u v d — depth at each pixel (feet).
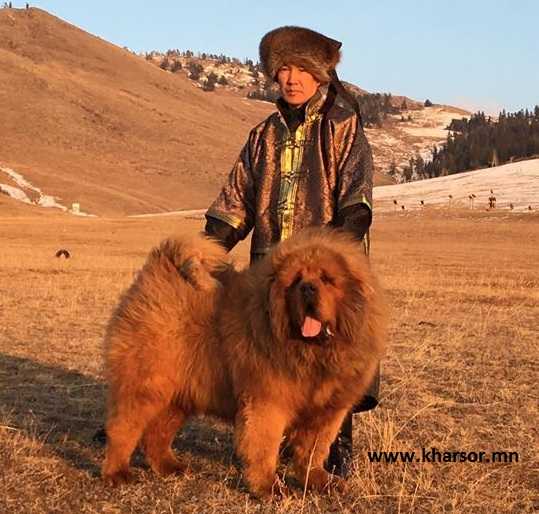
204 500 16.88
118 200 377.91
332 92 18.69
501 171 296.30
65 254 96.63
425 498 17.21
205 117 616.80
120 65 654.53
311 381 16.03
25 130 461.78
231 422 17.67
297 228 18.28
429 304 52.26
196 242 17.60
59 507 16.47
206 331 16.99
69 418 23.38
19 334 37.35
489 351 34.42
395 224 203.92
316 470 17.38
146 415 17.38
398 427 22.50
